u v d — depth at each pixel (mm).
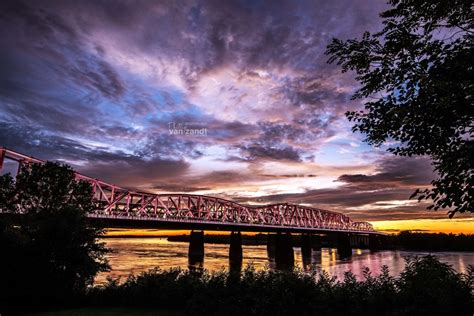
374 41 7621
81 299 18172
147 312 14609
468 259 120750
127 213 90125
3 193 21047
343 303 10867
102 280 46344
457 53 6438
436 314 9500
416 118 6766
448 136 6707
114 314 14492
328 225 187625
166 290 15742
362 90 7793
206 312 12555
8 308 16562
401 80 7086
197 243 126750
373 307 10570
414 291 10234
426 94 6469
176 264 85000
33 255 18453
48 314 15461
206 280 15125
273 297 11562
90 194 24656
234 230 128375
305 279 12141
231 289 12602
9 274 16922
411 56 7082
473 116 6520
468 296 9539
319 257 151625
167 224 102750
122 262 84500
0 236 18109
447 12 6723
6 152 62719
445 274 10242
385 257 147250
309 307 11125
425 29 7078
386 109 7359
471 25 6820
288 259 129750
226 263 99125
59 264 19188
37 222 19766
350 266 94812
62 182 22469
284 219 152500
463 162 6016
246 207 133500
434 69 6719
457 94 6211
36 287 17594
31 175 22016
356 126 8102
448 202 6062
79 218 20906
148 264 81000
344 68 8125
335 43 8039
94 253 21625
